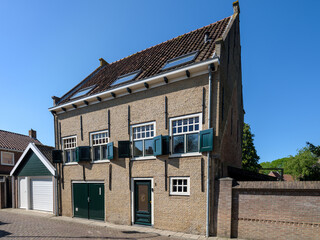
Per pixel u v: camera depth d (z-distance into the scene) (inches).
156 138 300.8
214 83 274.5
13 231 293.7
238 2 399.9
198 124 282.8
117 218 336.2
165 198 291.4
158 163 303.0
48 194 451.5
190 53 325.7
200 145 267.3
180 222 276.1
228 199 248.4
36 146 482.0
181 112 293.0
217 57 260.4
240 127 482.6
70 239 253.9
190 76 287.7
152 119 317.4
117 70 465.4
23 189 507.5
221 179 256.4
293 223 217.2
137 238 255.6
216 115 270.1
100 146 375.9
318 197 209.3
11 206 534.6
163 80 308.2
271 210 228.7
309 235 208.4
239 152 462.9
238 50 442.3
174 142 298.4
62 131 430.3
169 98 305.4
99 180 367.2
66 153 424.5
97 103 382.9
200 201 264.5
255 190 238.4
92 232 287.1
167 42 441.7
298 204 217.2
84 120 398.6
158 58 391.2
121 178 339.3
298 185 216.4
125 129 345.1
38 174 461.7
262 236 229.1
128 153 329.1
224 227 246.8
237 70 434.0
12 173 505.7
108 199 350.3
